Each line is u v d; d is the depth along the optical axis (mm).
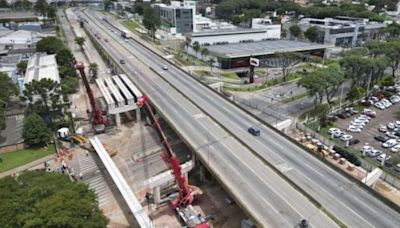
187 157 78875
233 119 81250
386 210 48250
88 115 102375
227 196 64688
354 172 69875
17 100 108688
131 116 103250
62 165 72312
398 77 142500
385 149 80688
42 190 45625
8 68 124000
